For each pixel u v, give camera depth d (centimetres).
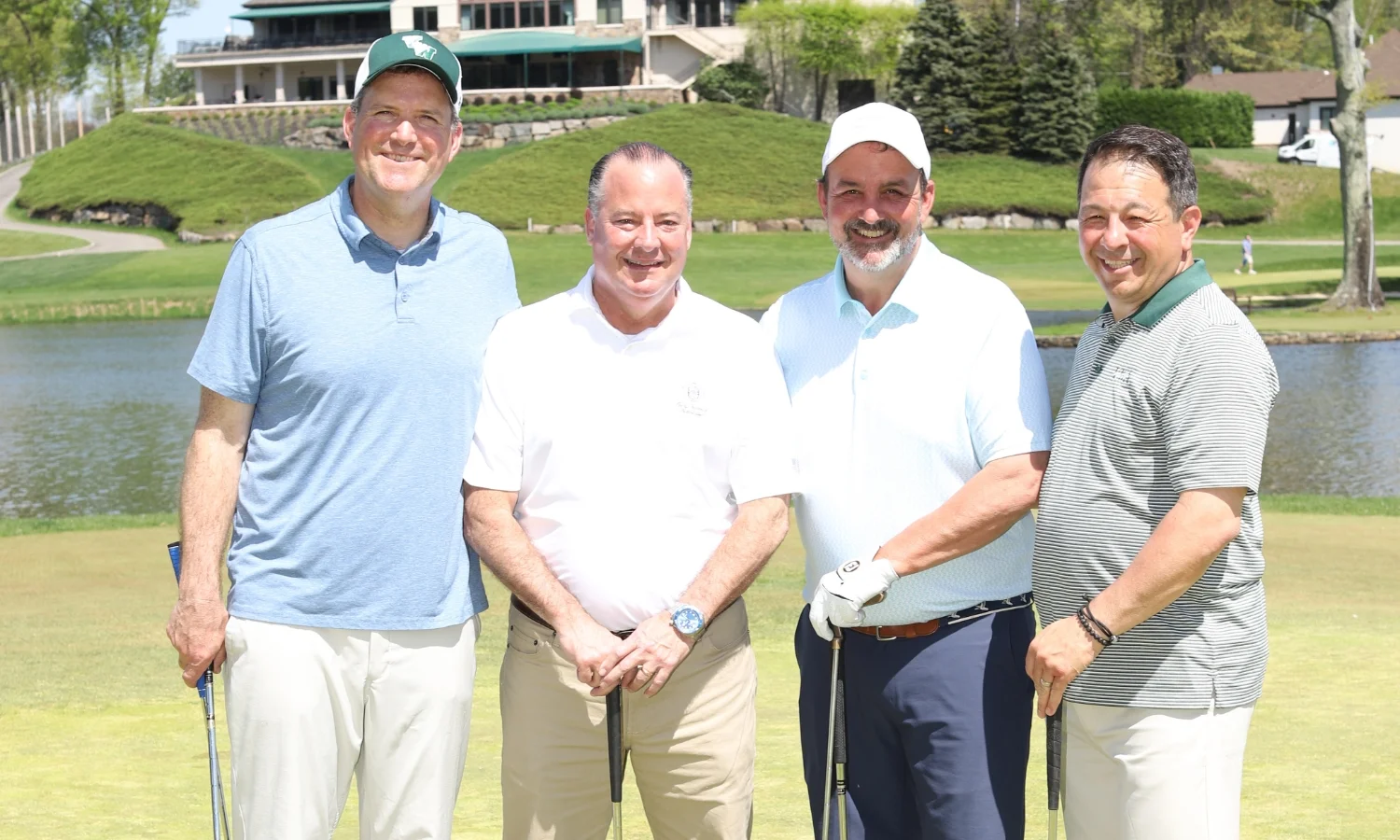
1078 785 322
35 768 477
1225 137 5878
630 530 337
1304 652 638
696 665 346
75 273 4594
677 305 339
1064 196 4978
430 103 332
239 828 333
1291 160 5412
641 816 455
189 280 4394
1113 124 5912
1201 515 291
